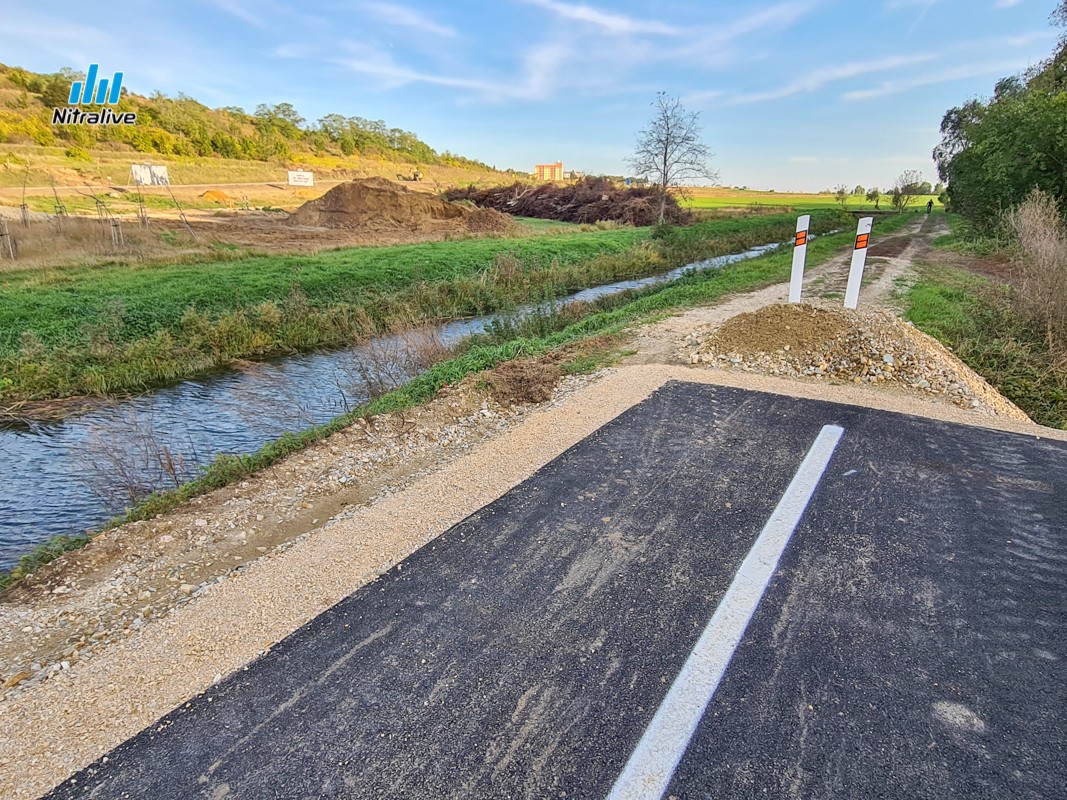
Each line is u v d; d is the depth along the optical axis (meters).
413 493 4.16
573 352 7.93
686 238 26.94
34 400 8.15
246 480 4.77
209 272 14.89
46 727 2.32
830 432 5.03
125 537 3.95
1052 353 7.85
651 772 2.02
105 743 2.23
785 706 2.29
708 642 2.64
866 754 2.08
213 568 3.55
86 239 19.12
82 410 7.92
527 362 7.25
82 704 2.44
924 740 2.14
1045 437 4.96
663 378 6.58
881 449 4.69
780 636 2.67
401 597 3.02
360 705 2.36
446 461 4.81
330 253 19.16
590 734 2.18
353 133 102.50
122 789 2.04
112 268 15.21
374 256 18.47
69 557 3.74
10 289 12.32
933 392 6.12
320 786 2.02
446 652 2.63
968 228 26.69
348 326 11.91
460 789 1.98
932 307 10.55
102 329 10.15
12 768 2.13
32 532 5.02
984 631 2.71
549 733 2.19
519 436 5.10
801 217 7.86
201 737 2.24
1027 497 3.94
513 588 3.06
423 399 6.29
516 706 2.32
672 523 3.65
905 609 2.85
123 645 2.81
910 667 2.49
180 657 2.69
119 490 5.42
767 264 18.09
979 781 1.98
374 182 34.78
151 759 2.15
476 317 13.90
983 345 8.41
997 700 2.32
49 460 6.48
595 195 41.41
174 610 3.07
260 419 7.39
